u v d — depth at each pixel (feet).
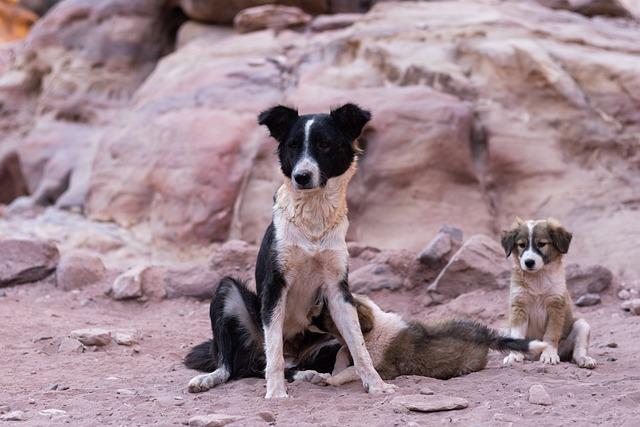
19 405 21.07
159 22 73.10
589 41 56.24
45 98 70.90
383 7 64.64
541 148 50.78
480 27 57.16
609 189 48.70
